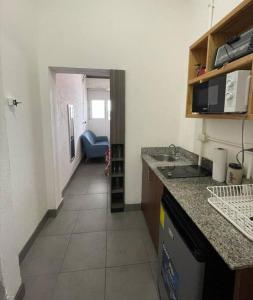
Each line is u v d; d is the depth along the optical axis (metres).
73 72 2.62
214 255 0.91
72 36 2.37
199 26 2.24
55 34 2.34
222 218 1.06
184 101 2.63
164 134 2.77
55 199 2.68
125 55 2.50
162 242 1.46
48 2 2.28
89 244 2.13
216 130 1.94
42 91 2.42
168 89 2.66
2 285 1.29
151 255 1.97
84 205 3.05
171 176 1.77
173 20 2.52
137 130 2.71
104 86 6.85
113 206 2.85
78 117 5.12
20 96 1.88
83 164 5.62
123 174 2.78
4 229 1.30
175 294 1.17
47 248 2.06
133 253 2.00
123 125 2.61
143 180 2.68
